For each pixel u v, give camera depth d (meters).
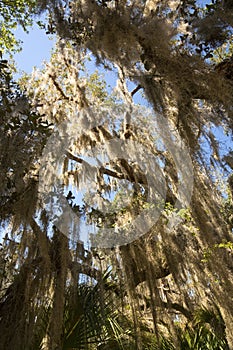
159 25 3.86
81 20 4.01
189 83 3.79
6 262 3.35
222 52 5.27
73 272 3.28
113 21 3.87
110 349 3.43
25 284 3.11
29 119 3.26
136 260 4.03
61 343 3.01
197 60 3.79
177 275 4.07
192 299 4.91
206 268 3.97
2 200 3.14
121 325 3.63
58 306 2.95
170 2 4.20
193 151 3.67
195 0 4.09
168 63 3.77
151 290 3.82
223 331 4.40
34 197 3.37
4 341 2.83
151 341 4.22
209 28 3.97
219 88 3.68
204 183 3.97
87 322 3.13
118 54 3.87
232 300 3.49
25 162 3.34
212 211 3.88
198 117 3.82
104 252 4.00
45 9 4.16
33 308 3.01
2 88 3.45
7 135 3.15
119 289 3.79
